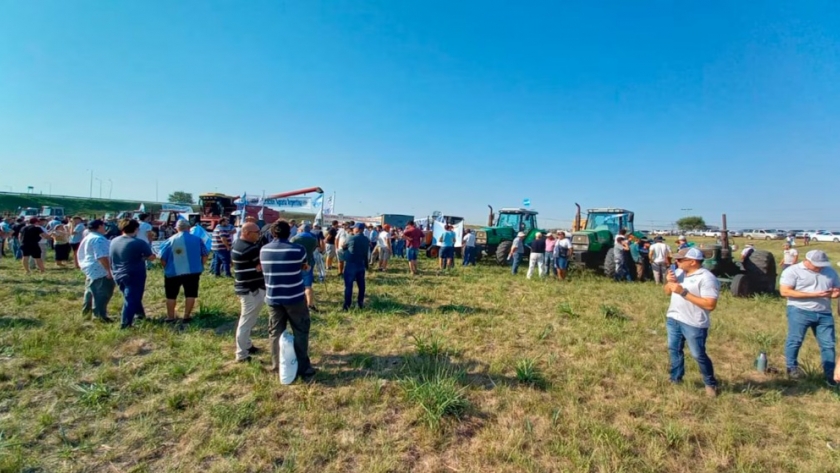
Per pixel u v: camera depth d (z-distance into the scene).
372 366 4.39
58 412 3.28
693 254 3.79
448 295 8.62
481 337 5.57
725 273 10.41
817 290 4.08
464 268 13.70
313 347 4.95
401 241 17.83
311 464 2.70
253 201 15.20
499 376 4.19
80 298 7.20
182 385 3.81
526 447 2.94
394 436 3.05
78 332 5.18
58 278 9.61
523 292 9.23
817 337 4.17
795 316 4.22
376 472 2.61
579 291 9.47
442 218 24.19
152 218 23.84
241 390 3.73
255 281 4.32
